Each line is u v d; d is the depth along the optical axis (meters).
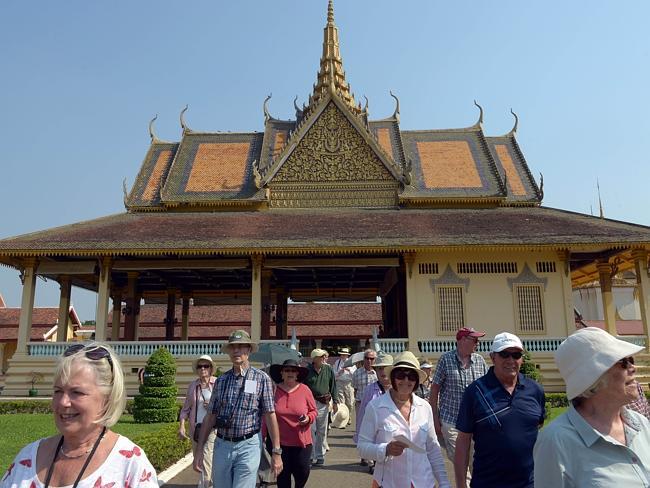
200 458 7.40
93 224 30.86
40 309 47.91
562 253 27.81
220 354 27.02
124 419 20.27
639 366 25.91
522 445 5.43
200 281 38.78
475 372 8.12
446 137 40.25
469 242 26.36
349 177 35.44
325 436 12.61
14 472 3.25
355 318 48.19
